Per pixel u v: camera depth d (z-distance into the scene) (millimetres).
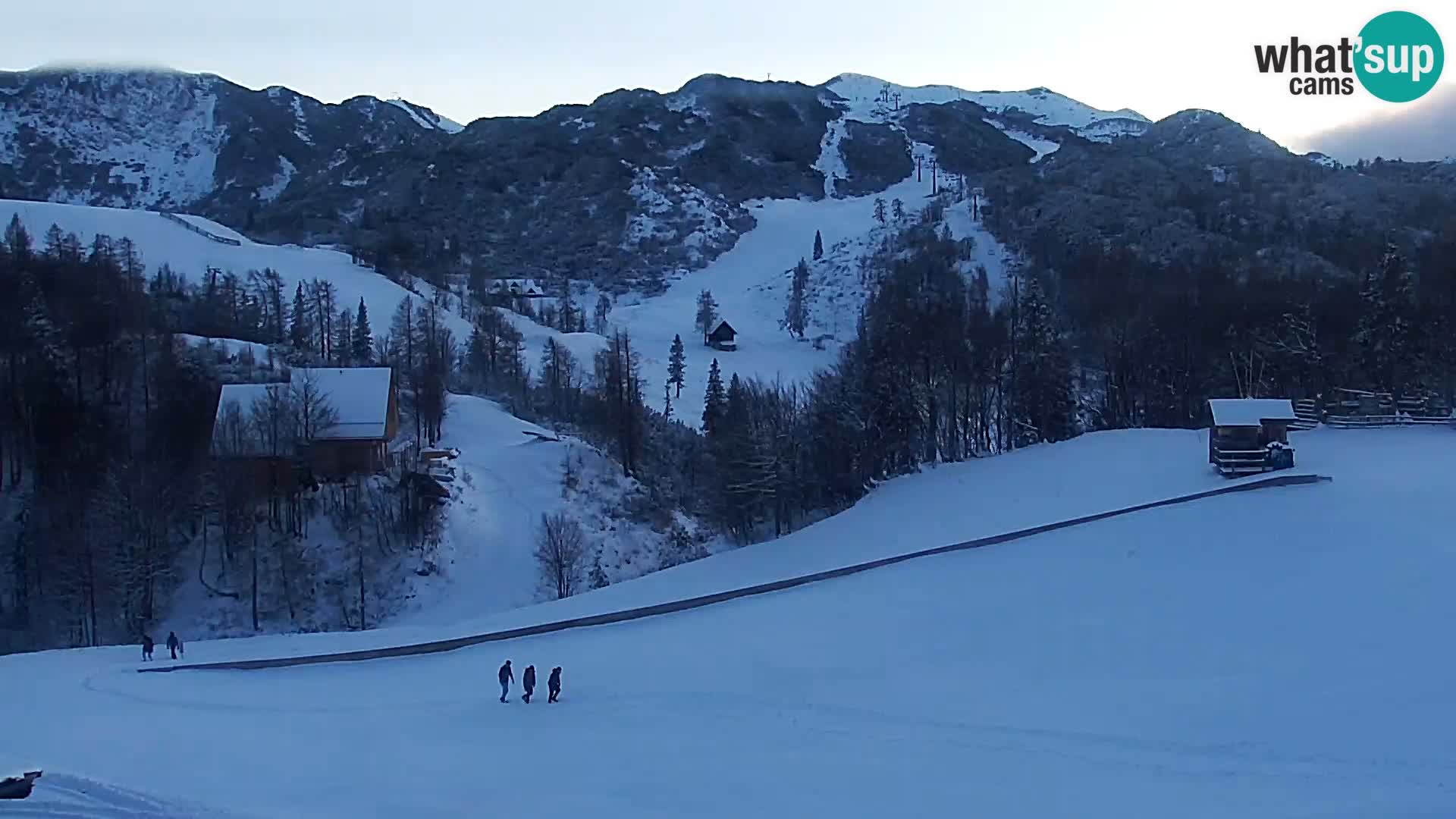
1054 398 104875
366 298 159375
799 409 114750
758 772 32750
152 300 122875
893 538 75812
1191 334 114062
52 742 37344
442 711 42531
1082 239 192500
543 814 29281
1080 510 74375
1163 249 182875
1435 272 118438
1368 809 26344
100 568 75000
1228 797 28109
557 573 78000
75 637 73312
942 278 181875
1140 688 39094
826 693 42094
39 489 83375
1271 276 141375
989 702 39125
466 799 30641
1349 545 56188
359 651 54969
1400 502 64125
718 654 49656
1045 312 109125
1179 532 63688
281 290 151000
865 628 52594
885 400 98000
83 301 103125
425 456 90438
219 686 49344
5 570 77688
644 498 94562
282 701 45406
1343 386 106562
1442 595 45906
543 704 42875
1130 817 27219
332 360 117188
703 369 168500
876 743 35219
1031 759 32469
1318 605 47031
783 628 53938
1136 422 114000
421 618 75500
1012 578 59438
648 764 34062
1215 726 34094
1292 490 70125
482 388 122250
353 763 34750
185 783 32031
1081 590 55344
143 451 87875
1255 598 49500
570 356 139750
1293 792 28172
